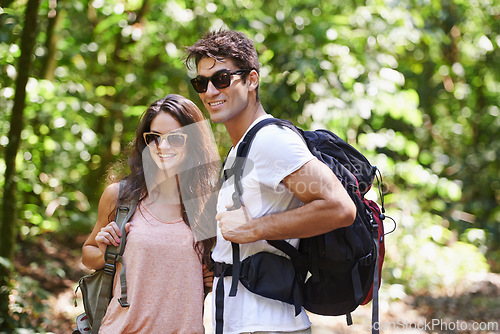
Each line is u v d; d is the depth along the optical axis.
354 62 9.02
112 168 4.07
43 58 9.01
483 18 13.46
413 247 10.24
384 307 8.66
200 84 3.57
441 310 8.64
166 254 3.57
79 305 7.81
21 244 9.81
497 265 11.88
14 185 6.17
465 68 15.11
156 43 10.40
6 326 5.97
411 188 12.23
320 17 9.45
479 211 14.65
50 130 9.10
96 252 3.73
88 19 11.03
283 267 3.38
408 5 9.37
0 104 7.54
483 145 16.30
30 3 6.02
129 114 10.05
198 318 3.59
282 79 9.05
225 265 3.46
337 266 3.36
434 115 16.30
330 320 8.03
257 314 3.33
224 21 10.24
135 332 3.48
